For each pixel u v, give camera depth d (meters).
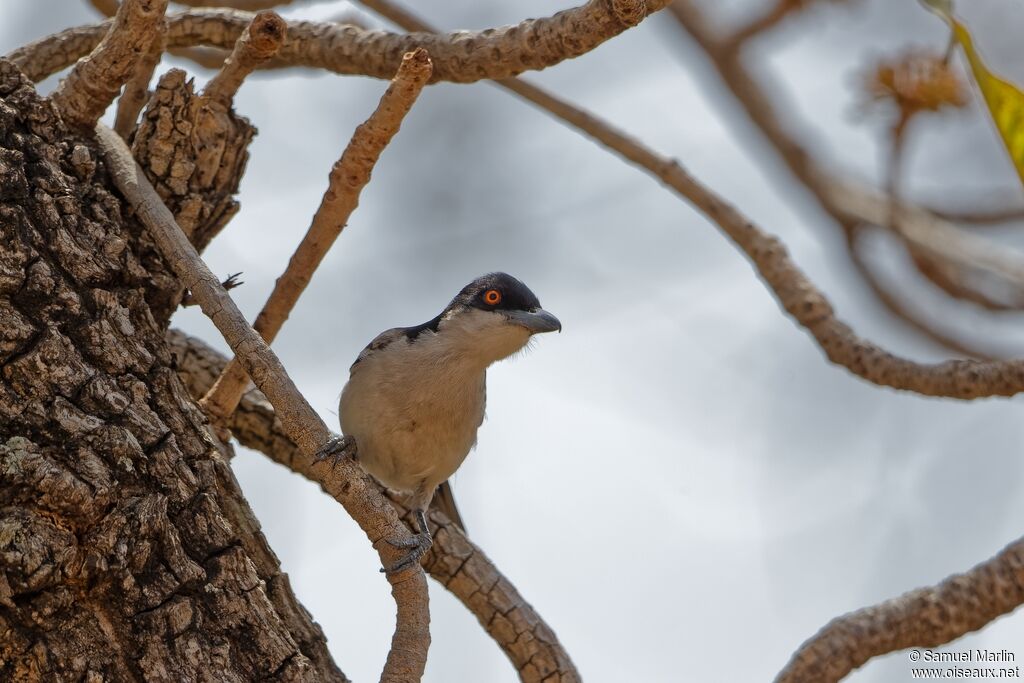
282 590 8.21
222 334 8.22
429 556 10.01
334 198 8.62
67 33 10.35
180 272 8.36
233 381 9.23
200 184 9.23
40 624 7.14
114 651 7.29
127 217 8.70
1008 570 9.02
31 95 8.24
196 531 7.79
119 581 7.37
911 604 9.08
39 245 7.86
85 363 7.81
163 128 8.97
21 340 7.55
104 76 8.49
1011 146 7.01
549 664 9.79
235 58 8.94
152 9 8.27
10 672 7.10
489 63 8.84
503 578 10.07
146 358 8.14
